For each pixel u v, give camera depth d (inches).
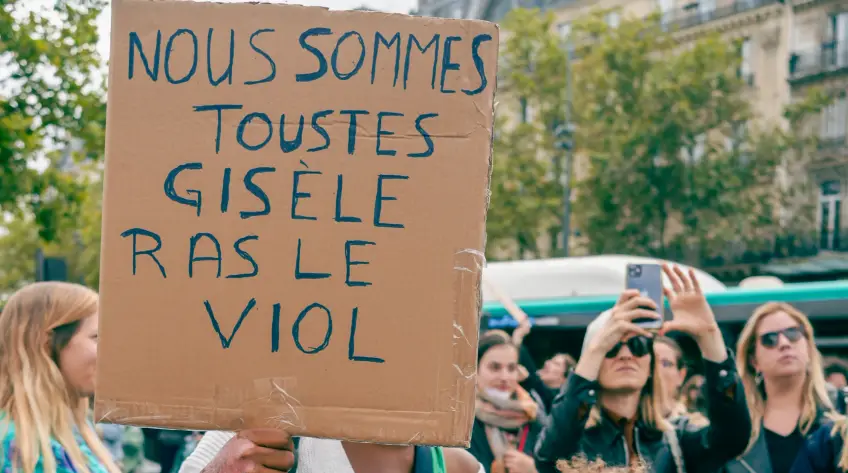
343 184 79.0
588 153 968.9
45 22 321.1
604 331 147.1
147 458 380.5
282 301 78.2
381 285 78.2
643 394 152.9
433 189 79.0
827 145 906.7
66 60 323.6
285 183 79.1
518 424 203.8
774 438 182.5
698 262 952.9
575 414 146.6
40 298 111.8
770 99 969.5
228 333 78.0
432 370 77.7
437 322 78.0
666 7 1090.1
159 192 79.4
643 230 947.3
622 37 960.3
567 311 279.6
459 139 79.2
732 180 904.3
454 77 79.6
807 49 938.1
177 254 78.8
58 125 331.6
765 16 972.6
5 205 355.9
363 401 77.4
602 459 148.1
